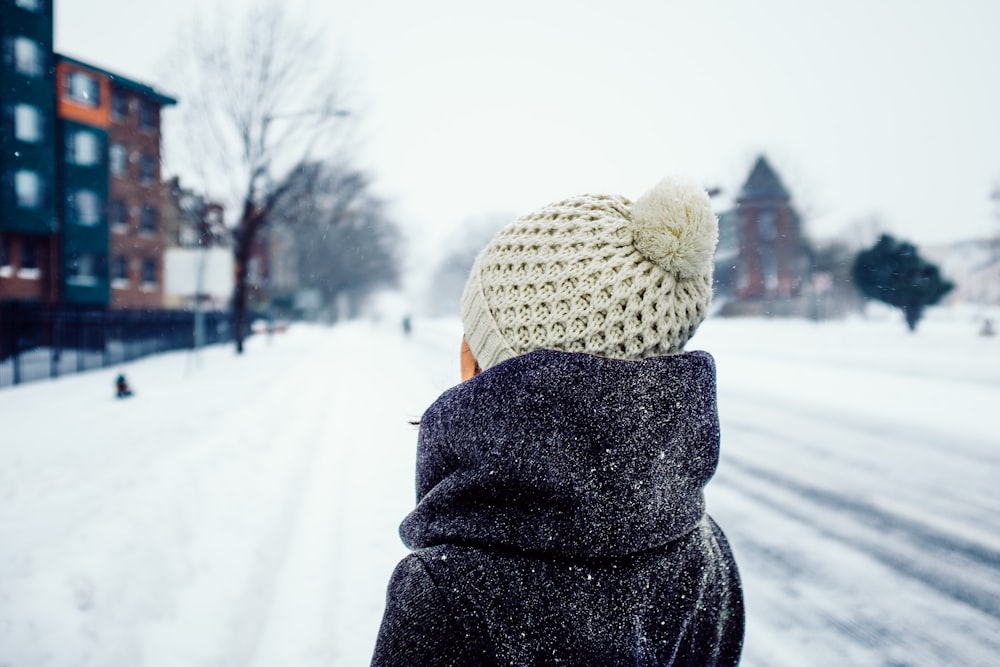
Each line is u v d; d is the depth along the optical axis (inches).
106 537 142.0
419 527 28.9
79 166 1322.6
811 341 919.0
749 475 253.9
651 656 27.9
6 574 120.6
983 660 118.8
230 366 804.0
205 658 108.3
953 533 185.3
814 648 123.3
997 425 344.8
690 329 32.6
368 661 113.8
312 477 237.0
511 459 26.2
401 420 341.1
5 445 304.7
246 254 914.1
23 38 1204.5
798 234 1422.2
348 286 3004.4
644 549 27.5
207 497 193.8
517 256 31.5
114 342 1002.1
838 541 179.9
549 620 25.8
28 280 1269.7
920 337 806.5
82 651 102.3
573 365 26.7
